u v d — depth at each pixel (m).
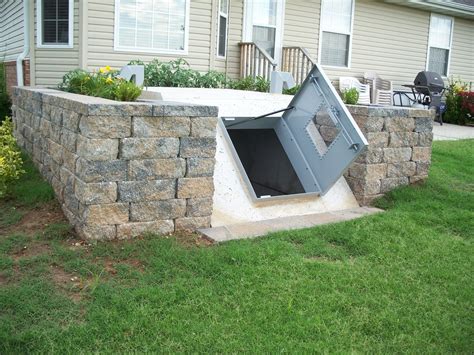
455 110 14.50
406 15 15.01
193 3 9.94
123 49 9.44
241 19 11.70
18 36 10.98
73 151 4.18
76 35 9.24
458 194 5.87
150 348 2.68
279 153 5.80
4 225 4.26
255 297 3.26
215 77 9.44
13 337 2.65
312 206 5.31
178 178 4.20
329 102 5.29
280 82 8.48
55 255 3.66
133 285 3.31
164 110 4.04
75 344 2.68
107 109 3.82
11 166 5.11
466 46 17.05
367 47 14.30
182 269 3.58
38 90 6.10
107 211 3.92
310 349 2.74
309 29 13.01
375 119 5.55
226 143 5.32
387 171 5.80
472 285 3.63
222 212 4.73
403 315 3.18
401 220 4.91
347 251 4.20
